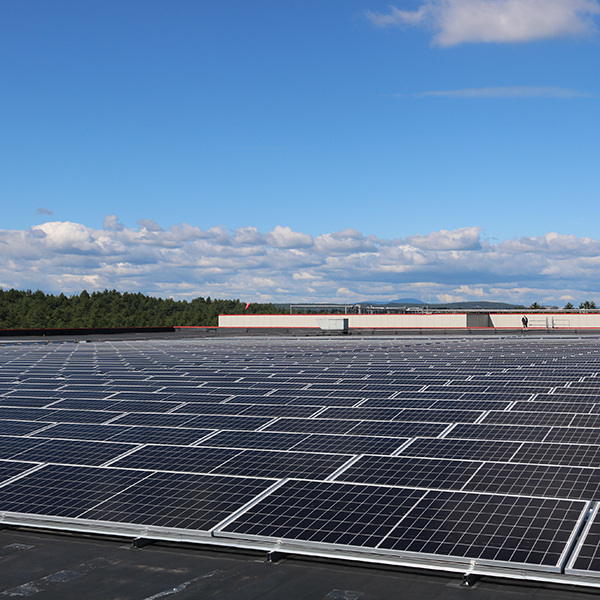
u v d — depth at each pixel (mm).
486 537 9828
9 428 19375
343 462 14344
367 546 9836
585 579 8633
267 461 14625
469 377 26750
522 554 9219
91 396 25125
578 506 10711
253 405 21953
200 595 9258
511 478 12688
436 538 9922
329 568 10109
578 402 19953
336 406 21109
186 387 26844
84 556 10773
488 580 9570
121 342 79500
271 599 9102
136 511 11797
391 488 12234
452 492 11836
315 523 10789
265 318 121625
